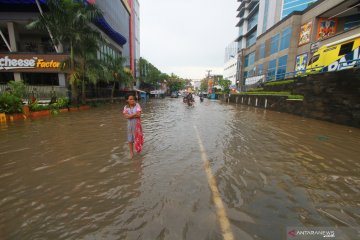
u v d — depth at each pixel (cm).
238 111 1984
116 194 355
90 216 294
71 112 1650
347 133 884
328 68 1462
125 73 2867
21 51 2041
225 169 469
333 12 2116
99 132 879
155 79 5928
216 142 721
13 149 621
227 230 262
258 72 3638
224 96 4425
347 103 1073
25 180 411
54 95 1741
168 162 514
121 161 520
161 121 1252
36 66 1922
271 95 2097
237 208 312
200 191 365
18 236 256
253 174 441
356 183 402
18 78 1975
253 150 622
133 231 261
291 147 657
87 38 1725
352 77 1040
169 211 303
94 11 1728
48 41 2216
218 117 1467
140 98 4206
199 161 522
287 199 340
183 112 1838
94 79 1764
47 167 480
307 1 2992
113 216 293
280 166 490
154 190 368
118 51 3606
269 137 802
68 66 1739
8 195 353
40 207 317
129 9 4412
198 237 249
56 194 356
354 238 253
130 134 556
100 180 410
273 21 3400
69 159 534
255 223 277
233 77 5750
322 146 669
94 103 2247
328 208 315
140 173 444
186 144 691
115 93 3409
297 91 1667
